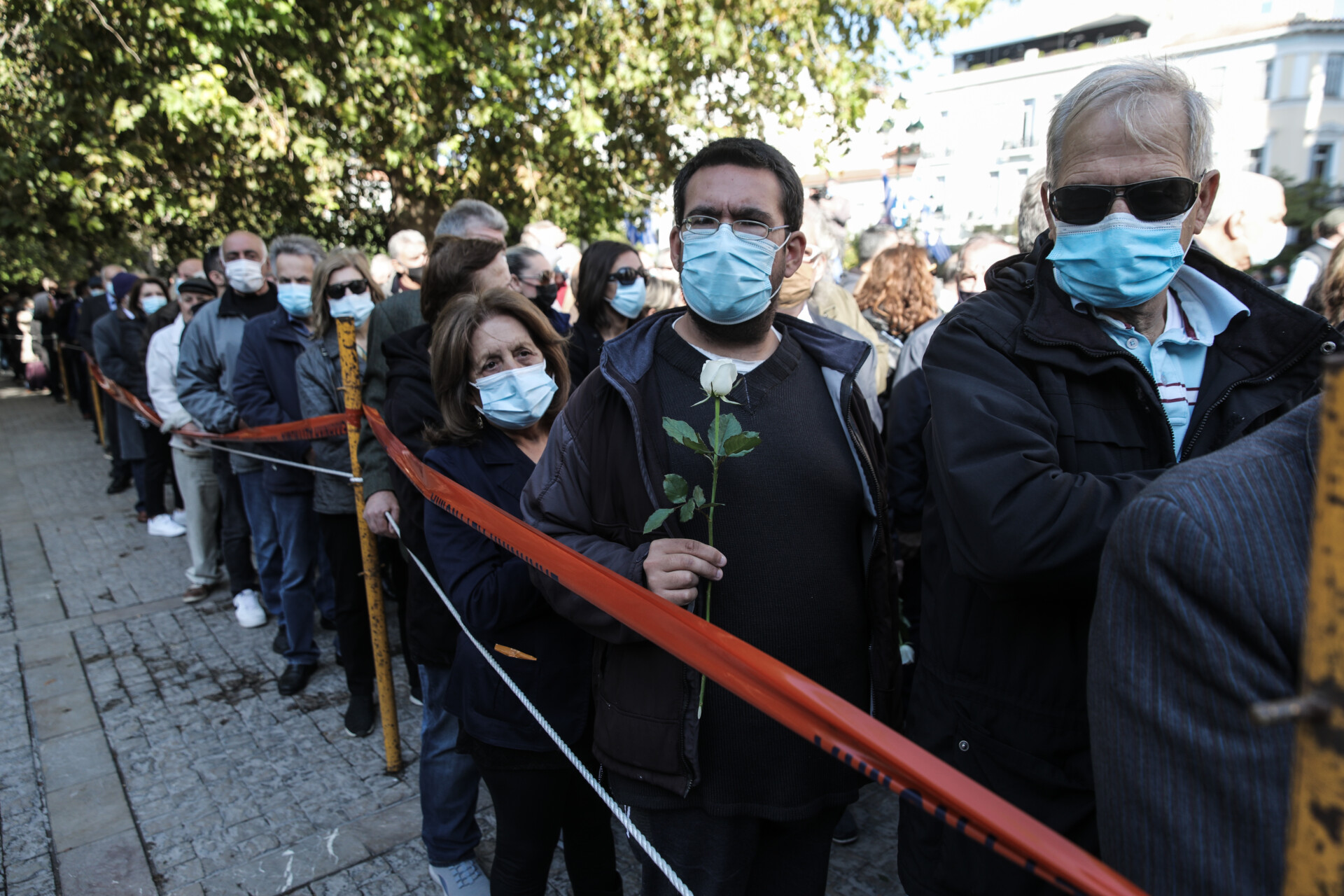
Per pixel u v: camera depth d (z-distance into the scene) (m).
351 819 2.69
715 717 1.36
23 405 12.82
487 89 6.57
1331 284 2.15
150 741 3.21
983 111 29.19
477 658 1.77
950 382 1.25
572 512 1.49
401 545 2.50
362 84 6.20
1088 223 1.19
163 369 4.59
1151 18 25.88
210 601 4.70
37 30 6.59
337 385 3.30
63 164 7.34
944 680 1.33
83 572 5.27
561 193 8.14
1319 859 0.44
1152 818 0.75
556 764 1.76
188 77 5.68
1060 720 1.19
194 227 9.46
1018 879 1.23
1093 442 1.20
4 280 16.88
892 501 2.54
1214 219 2.24
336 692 3.59
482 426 1.91
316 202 6.61
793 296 2.75
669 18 6.82
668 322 1.56
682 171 1.47
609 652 1.47
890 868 2.46
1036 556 1.07
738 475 1.38
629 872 2.47
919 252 3.52
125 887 2.38
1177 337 1.26
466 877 2.29
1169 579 0.74
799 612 1.40
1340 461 0.42
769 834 1.48
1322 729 0.43
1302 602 0.70
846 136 7.82
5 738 3.27
